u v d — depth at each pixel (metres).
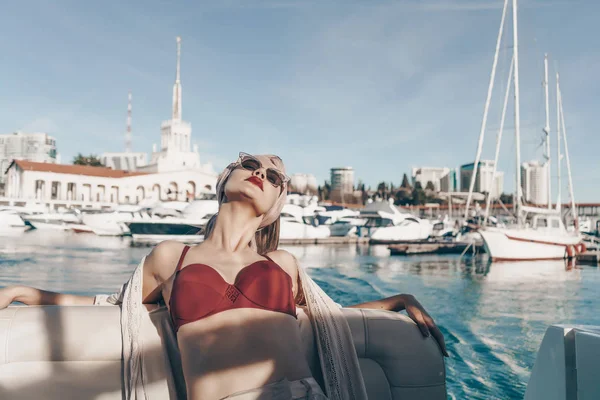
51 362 1.70
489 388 4.08
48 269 15.66
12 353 1.67
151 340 1.72
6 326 1.68
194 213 34.69
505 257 24.41
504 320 8.25
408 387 1.94
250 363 1.56
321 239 40.25
